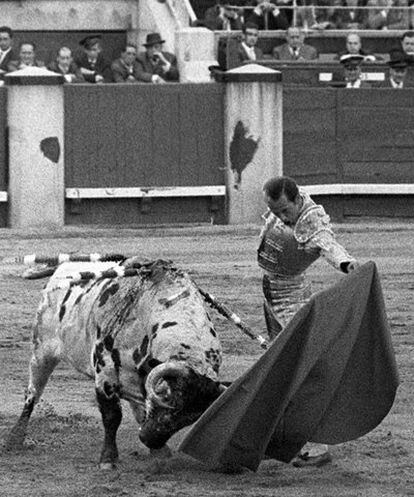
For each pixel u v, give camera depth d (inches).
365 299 606.5
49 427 716.7
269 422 594.6
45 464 639.1
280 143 1663.4
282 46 1878.7
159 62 1800.0
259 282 1217.4
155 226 1620.3
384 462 647.8
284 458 612.4
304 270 645.9
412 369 874.1
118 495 579.2
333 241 622.8
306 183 1689.2
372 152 1716.3
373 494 586.9
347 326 603.8
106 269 630.5
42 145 1592.0
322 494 584.7
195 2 2038.6
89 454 660.7
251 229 1577.3
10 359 906.7
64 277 649.6
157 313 599.8
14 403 772.6
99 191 1617.9
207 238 1496.1
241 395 591.8
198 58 1857.8
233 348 937.5
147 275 615.2
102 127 1617.9
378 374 609.9
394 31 1993.1
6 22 1958.7
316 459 637.3
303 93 1685.5
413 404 777.6
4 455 659.4
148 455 653.9
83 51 1769.2
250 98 1649.9
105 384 616.7
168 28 1934.1
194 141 1648.6
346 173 1711.4
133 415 697.6
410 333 1002.7
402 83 1776.6
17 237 1492.4
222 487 594.2
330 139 1701.5
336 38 1971.0
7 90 1592.0
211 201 1659.7
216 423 589.9
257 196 1662.2
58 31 1977.1
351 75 1769.2
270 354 592.4
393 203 1729.8
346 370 611.8
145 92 1628.9
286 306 645.9
